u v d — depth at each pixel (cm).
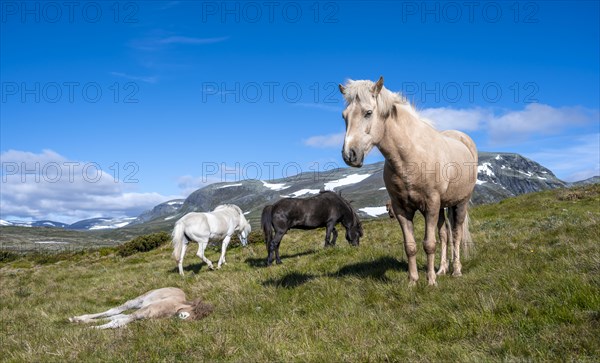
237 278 1012
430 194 667
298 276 905
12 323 896
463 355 399
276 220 1385
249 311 709
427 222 685
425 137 670
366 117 615
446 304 555
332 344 489
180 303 794
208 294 921
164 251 2642
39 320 912
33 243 14050
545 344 399
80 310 1042
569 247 736
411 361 409
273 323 605
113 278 1577
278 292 778
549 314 457
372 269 844
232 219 1642
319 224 1449
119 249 3098
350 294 679
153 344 558
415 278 693
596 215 1234
